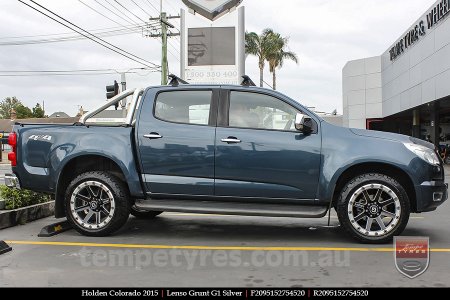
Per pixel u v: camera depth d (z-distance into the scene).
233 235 6.65
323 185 6.01
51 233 6.53
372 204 5.97
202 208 6.20
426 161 5.98
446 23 24.52
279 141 6.10
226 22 18.38
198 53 18.55
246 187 6.12
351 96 42.16
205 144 6.20
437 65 26.02
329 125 6.18
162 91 6.52
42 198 8.30
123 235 6.62
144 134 6.34
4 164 35.62
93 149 6.38
